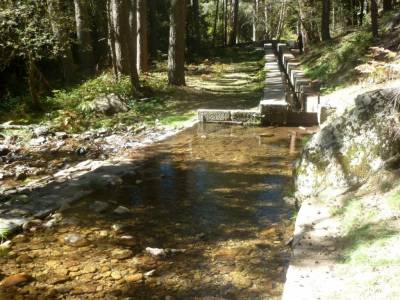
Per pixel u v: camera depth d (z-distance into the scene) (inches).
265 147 351.6
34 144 370.0
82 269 174.9
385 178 195.8
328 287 141.6
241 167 302.2
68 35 626.2
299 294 139.4
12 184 275.6
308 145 237.3
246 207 236.4
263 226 213.9
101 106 457.4
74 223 216.7
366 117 213.8
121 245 195.3
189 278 169.2
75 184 268.5
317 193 219.9
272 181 274.2
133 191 260.4
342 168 217.5
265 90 502.6
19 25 466.0
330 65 587.2
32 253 187.2
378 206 183.2
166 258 184.2
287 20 1448.1
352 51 573.9
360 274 144.4
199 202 244.1
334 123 228.8
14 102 498.0
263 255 185.8
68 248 191.8
